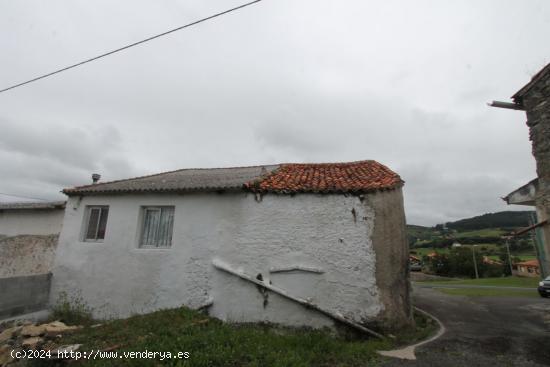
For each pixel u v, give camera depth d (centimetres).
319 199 721
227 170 1230
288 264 702
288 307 685
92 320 803
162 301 773
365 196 699
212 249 763
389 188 721
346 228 691
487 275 4059
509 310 920
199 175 1105
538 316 831
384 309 647
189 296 754
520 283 2128
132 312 788
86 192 906
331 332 650
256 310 701
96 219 920
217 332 576
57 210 1205
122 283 817
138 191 848
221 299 727
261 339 552
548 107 735
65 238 914
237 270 728
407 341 617
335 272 677
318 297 672
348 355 517
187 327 599
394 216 727
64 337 592
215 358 453
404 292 697
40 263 1155
